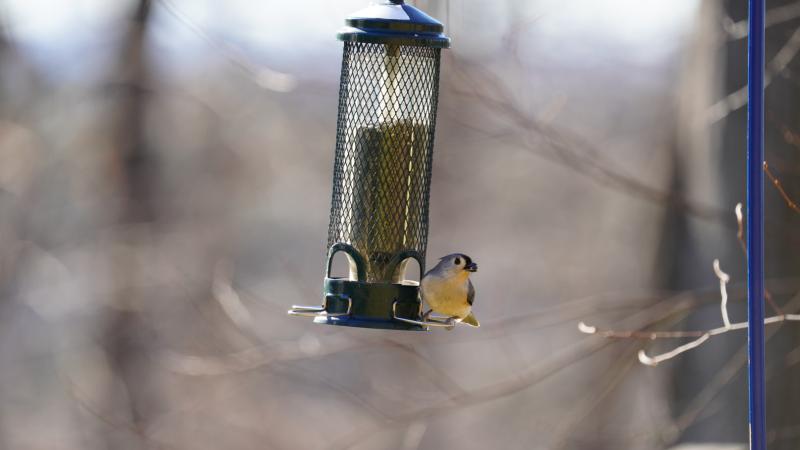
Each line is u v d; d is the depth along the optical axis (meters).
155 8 20.58
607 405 15.91
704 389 12.95
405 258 8.45
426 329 7.86
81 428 19.16
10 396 20.45
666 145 14.94
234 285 19.30
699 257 13.26
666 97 16.64
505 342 18.53
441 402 13.10
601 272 21.89
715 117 12.20
